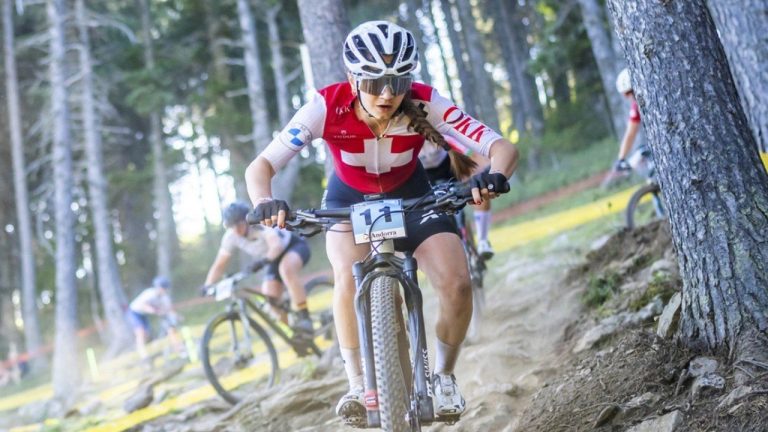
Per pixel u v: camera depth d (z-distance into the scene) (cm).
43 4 2412
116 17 2403
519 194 2033
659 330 380
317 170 2405
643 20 350
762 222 329
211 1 2411
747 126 347
